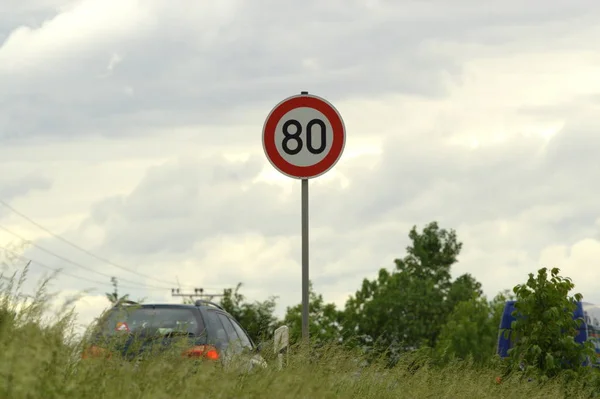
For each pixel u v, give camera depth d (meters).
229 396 10.50
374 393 16.19
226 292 122.56
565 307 24.33
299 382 11.91
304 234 18.69
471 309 180.75
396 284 196.12
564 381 23.14
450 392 17.97
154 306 18.38
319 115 18.95
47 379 8.93
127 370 10.13
